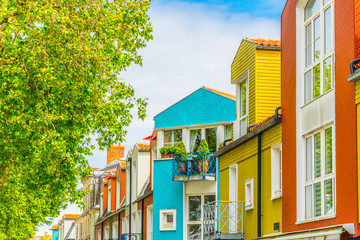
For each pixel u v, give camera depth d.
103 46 21.08
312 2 19.56
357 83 16.00
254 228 23.67
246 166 24.86
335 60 17.25
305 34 19.94
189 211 36.78
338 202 16.83
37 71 19.41
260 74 25.25
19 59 19.64
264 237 21.12
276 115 21.31
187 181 36.00
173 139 38.28
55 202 25.77
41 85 20.33
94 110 21.59
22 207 32.06
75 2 20.45
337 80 17.09
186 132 37.56
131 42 22.09
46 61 19.73
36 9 18.98
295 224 19.59
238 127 27.55
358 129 15.90
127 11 21.86
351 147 16.22
